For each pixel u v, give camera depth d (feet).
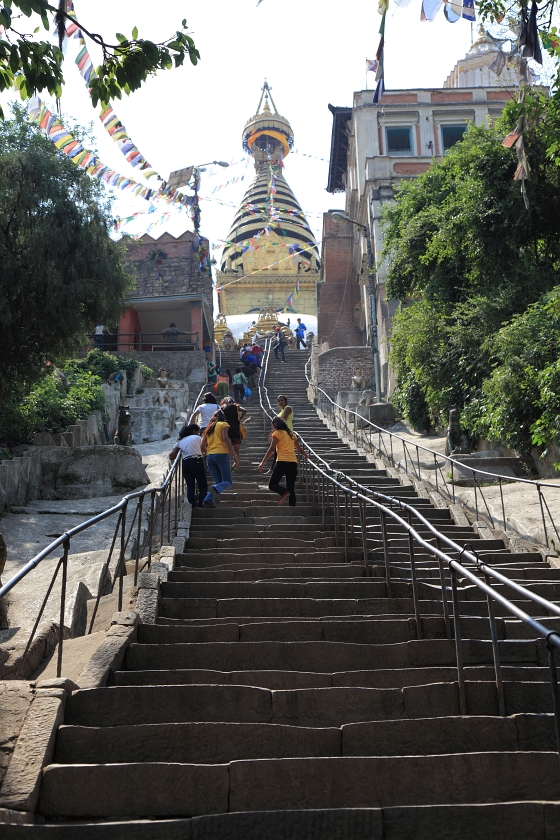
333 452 56.03
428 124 107.34
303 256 188.75
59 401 57.88
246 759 13.08
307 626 19.60
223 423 37.81
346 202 132.16
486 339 47.70
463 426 50.39
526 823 11.55
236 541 31.22
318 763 12.53
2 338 46.29
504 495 38.29
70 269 46.70
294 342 143.95
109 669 16.05
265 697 14.87
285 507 36.99
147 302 105.40
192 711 14.60
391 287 69.15
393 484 44.37
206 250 113.91
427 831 11.45
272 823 11.33
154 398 76.28
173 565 27.14
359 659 17.88
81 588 23.93
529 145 44.19
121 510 21.48
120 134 47.39
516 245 48.39
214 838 11.18
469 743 13.88
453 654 18.13
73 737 13.30
